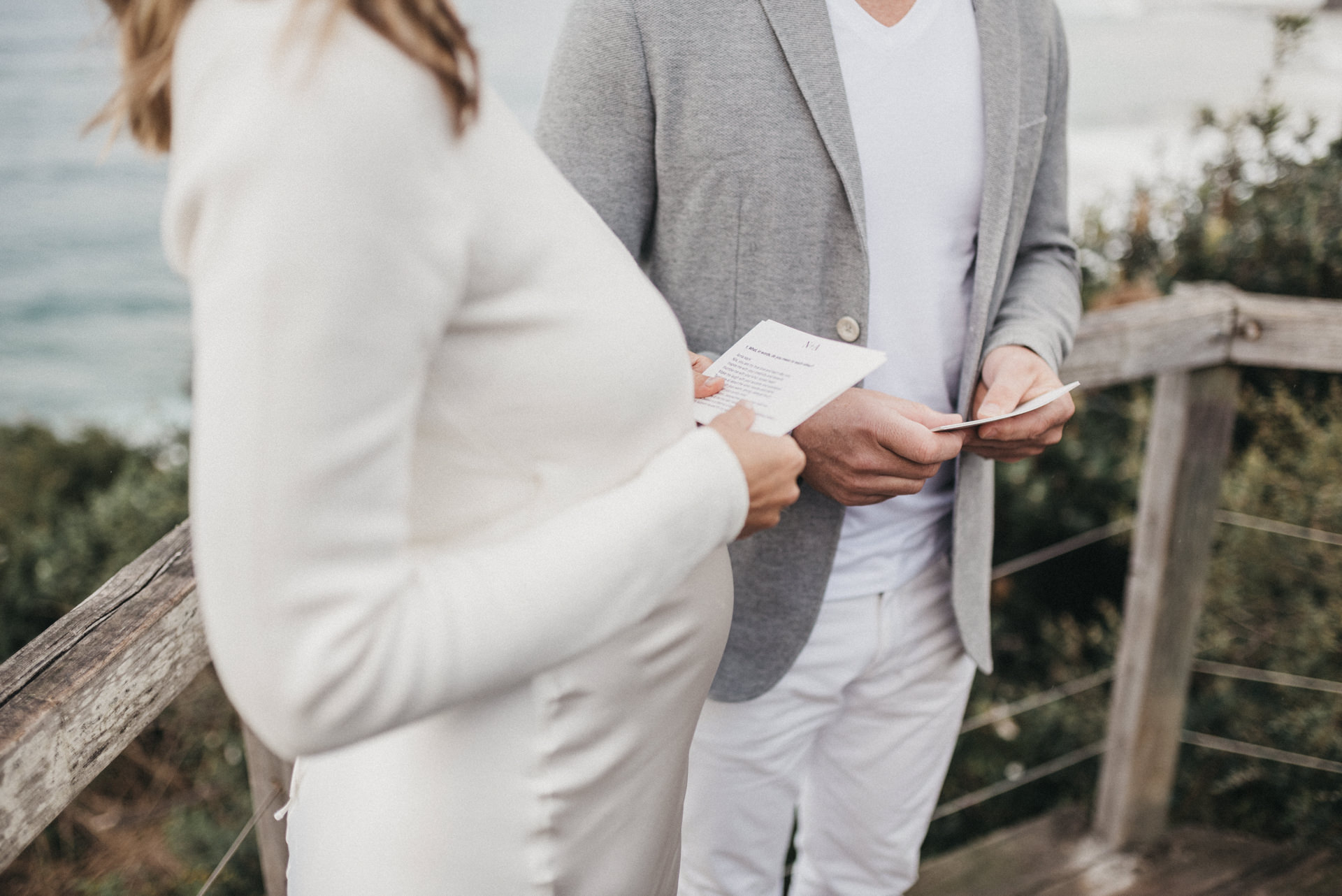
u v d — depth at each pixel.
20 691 0.83
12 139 19.42
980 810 2.48
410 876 0.75
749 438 0.77
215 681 2.79
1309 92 2.91
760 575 1.22
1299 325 1.64
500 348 0.63
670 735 0.83
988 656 1.38
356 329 0.51
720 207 1.11
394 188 0.52
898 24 1.13
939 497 1.32
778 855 1.44
